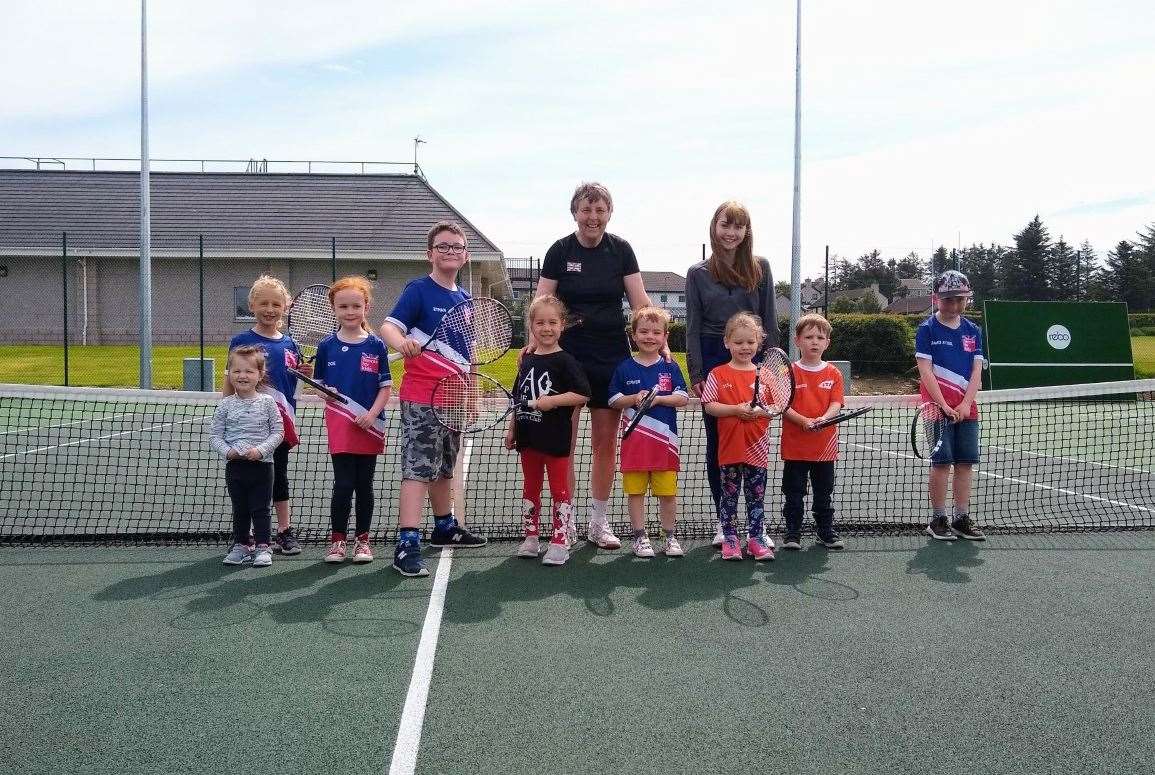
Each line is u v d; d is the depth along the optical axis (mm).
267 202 28281
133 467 8750
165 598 4383
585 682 3359
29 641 3770
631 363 5219
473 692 3264
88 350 23922
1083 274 67062
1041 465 9500
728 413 5051
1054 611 4242
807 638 3852
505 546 5520
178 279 26328
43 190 28531
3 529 5949
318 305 5641
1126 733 2979
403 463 4941
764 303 5496
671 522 5312
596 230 5199
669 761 2764
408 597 4418
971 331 5762
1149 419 13633
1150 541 5715
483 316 5102
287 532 5371
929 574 4902
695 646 3744
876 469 9047
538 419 5004
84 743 2867
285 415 5336
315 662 3545
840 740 2912
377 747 2844
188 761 2752
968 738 2934
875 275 99125
